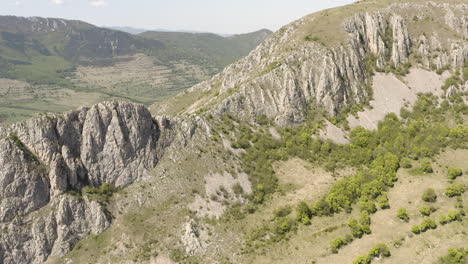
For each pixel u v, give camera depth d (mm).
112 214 81688
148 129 94125
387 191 91062
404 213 79688
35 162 78688
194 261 74375
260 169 100938
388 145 107000
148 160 91625
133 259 74562
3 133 80688
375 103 126000
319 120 118125
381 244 71375
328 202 85688
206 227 81750
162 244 77312
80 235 78125
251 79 129625
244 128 112000
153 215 82750
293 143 111562
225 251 76875
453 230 73438
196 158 96250
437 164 96750
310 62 128625
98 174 85688
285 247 76938
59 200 77688
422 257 68500
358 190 90000
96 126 86250
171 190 87938
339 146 110750
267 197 93125
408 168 97875
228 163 98438
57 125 82500
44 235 75062
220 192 91000
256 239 79688
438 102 126500
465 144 103500
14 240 72750
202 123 104875
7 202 74250
